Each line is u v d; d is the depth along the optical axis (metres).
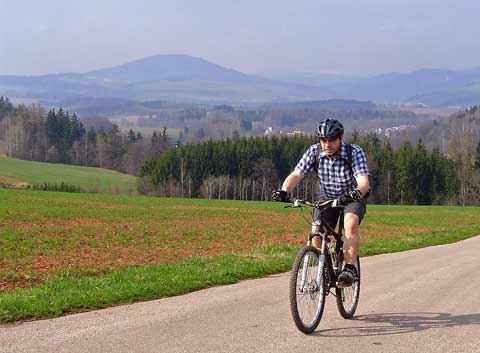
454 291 8.69
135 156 118.06
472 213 50.78
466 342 5.74
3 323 6.27
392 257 14.42
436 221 37.81
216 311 6.95
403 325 6.42
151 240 21.27
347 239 6.35
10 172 94.62
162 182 91.44
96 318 6.53
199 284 9.09
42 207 36.69
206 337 5.69
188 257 16.19
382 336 5.93
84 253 17.02
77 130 128.75
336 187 6.53
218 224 29.66
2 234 21.56
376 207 60.31
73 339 5.57
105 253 17.09
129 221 29.98
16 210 33.31
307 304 6.04
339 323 6.48
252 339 5.66
